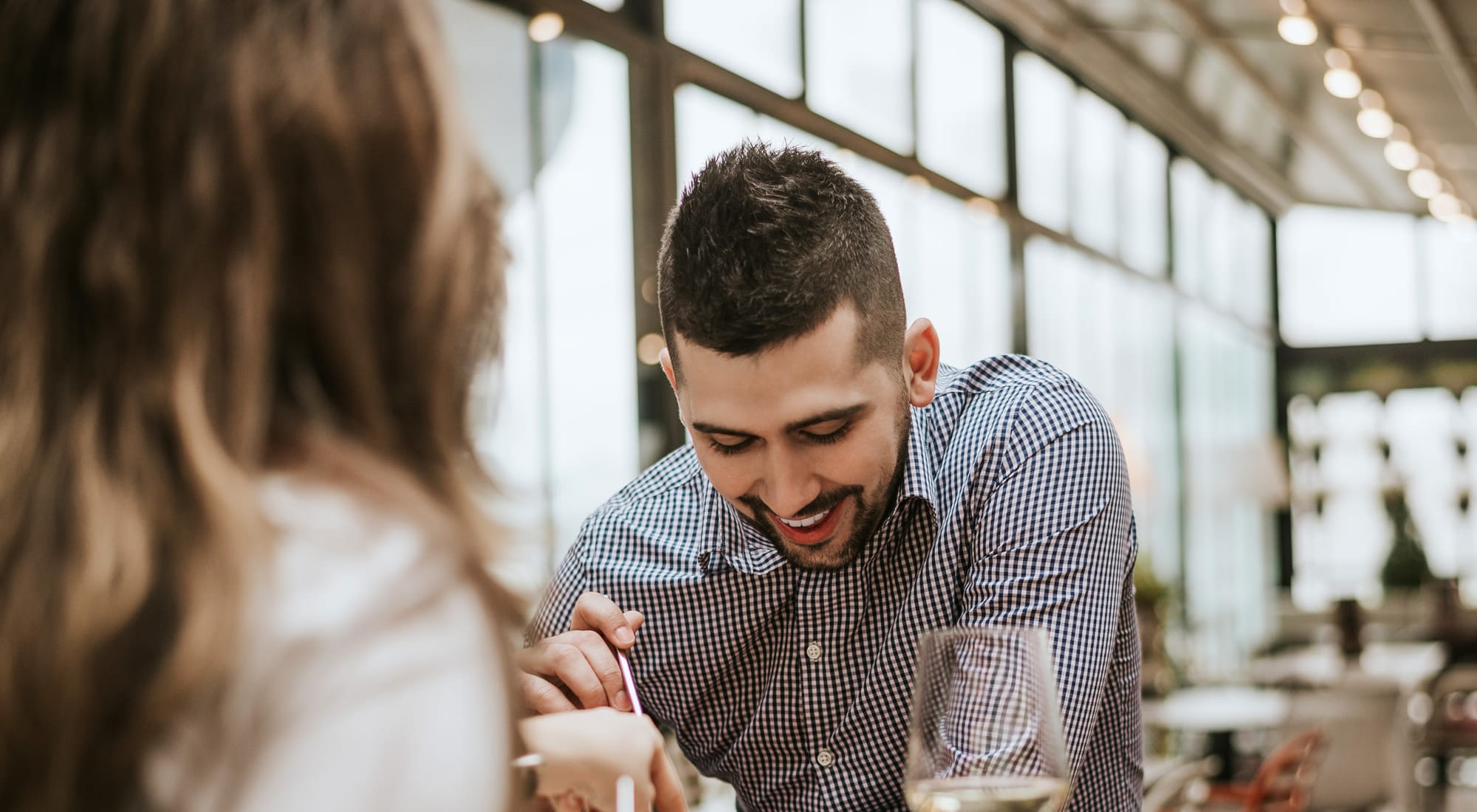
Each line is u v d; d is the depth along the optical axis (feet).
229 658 1.69
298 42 1.91
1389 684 20.51
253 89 1.87
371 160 1.96
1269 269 45.37
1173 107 33.27
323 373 1.98
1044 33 27.71
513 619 2.00
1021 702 3.08
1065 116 30.55
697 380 3.94
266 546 1.75
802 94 21.02
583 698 4.12
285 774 1.67
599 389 15.80
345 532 1.80
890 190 23.65
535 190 15.01
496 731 1.79
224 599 1.71
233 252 1.86
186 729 1.69
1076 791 4.91
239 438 1.83
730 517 4.91
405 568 1.79
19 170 1.86
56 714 1.71
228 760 1.68
